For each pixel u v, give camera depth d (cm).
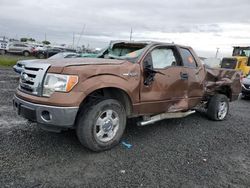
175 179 360
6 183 318
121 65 452
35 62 441
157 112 523
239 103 1109
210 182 361
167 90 528
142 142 495
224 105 721
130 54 509
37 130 510
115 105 437
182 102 573
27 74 429
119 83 437
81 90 394
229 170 404
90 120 407
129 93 455
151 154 440
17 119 575
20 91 437
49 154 408
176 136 548
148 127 595
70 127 405
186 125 642
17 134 482
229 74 738
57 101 383
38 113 394
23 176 337
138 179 353
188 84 579
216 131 610
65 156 405
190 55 611
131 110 477
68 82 388
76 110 390
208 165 414
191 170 392
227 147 505
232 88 736
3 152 401
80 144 455
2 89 952
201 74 623
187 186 345
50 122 390
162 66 530
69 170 363
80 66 407
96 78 412
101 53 579
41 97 396
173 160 422
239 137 577
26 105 407
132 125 597
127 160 409
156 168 389
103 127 427
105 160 404
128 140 500
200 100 639
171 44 559
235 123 707
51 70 398
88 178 347
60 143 454
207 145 507
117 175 359
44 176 343
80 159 400
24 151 411
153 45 517
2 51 3422
